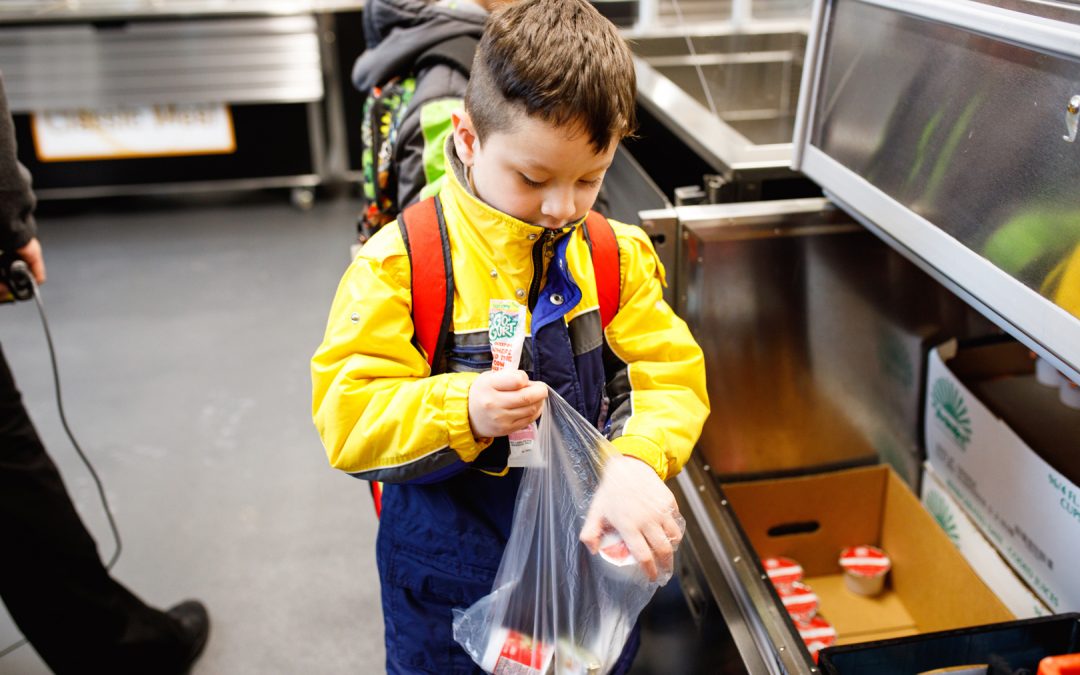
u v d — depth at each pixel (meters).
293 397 2.60
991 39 0.84
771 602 1.08
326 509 2.18
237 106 3.69
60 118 3.58
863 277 1.39
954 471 1.43
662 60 2.07
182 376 2.70
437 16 1.24
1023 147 0.81
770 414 1.50
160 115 3.65
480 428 0.79
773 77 1.64
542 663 0.92
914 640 1.03
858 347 1.46
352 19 3.66
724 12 1.74
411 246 0.84
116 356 2.80
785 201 1.35
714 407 1.48
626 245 0.93
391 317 0.84
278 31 3.54
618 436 0.89
